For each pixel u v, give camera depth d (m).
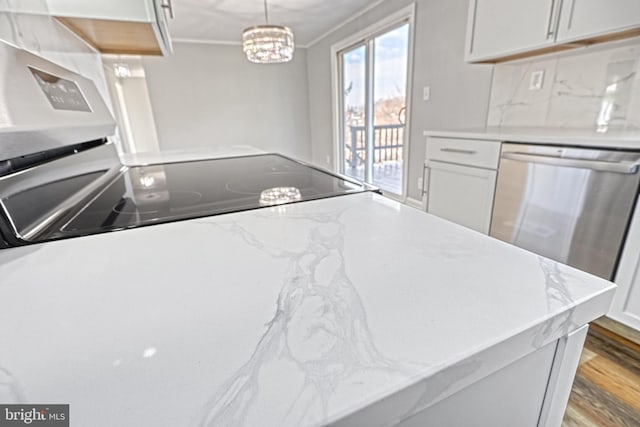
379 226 0.52
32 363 0.25
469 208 1.87
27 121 0.56
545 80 1.90
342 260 0.41
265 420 0.21
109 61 3.34
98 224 0.57
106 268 0.41
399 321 0.29
